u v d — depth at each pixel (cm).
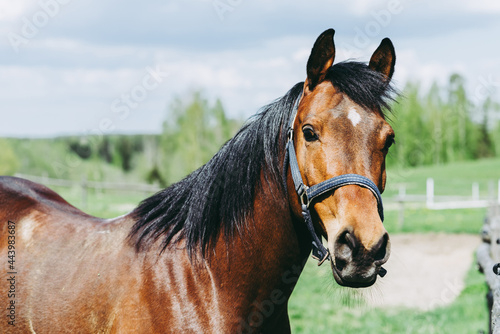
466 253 1204
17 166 3198
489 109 5231
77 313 243
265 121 241
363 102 217
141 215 264
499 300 306
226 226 237
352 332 621
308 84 229
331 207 209
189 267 236
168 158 3750
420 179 3706
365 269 196
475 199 2250
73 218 284
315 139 214
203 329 225
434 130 4909
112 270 245
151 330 227
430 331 614
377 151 212
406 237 1420
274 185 234
